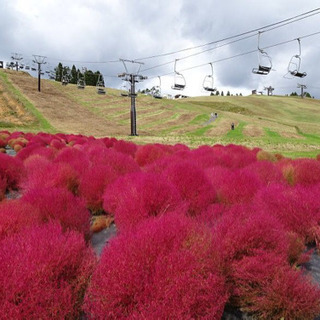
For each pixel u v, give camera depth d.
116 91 96.75
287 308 2.40
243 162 8.52
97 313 2.05
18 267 2.05
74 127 50.81
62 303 2.06
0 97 60.41
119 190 4.76
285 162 8.11
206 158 8.05
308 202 4.14
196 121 61.22
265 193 4.49
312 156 21.22
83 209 4.11
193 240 2.43
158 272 2.09
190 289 2.03
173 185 4.07
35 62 72.75
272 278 2.57
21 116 53.16
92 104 75.31
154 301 1.96
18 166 6.98
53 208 3.68
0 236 2.73
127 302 2.05
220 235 2.94
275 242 2.92
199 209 4.33
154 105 79.31
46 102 65.81
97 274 2.22
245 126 54.75
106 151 8.05
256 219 3.05
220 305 2.24
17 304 1.96
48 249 2.28
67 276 2.30
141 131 51.53
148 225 2.55
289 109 100.94
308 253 3.63
